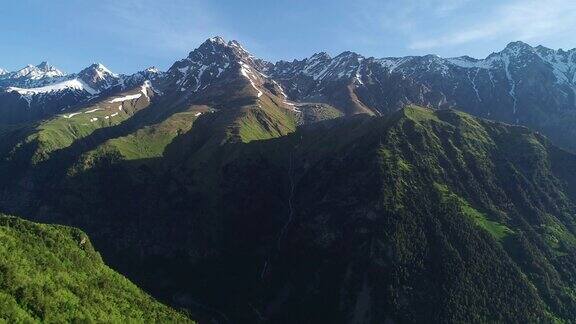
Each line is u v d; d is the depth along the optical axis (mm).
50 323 152750
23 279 160125
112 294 195250
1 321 138250
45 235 198500
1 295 148875
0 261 160500
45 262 179625
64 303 163875
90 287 186250
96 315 169500
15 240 183125
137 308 195500
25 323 145625
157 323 193125
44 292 162250
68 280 179250
